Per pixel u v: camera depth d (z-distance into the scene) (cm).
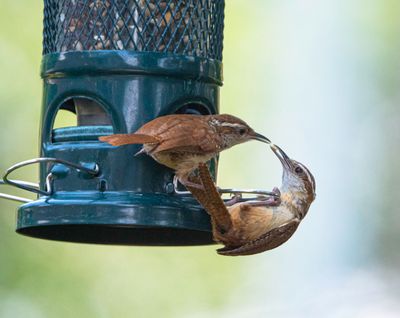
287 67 1725
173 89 1040
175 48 1056
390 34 1809
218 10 1109
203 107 1074
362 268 1661
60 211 1004
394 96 1797
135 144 1021
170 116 980
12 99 1516
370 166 1761
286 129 1723
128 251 1488
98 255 1482
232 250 1064
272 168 1653
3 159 1493
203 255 1526
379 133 1777
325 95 1766
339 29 1791
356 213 1727
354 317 1441
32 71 1531
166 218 1006
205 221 1045
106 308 1462
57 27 1081
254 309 1502
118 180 1021
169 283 1502
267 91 1703
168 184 1028
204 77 1059
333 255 1684
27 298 1434
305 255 1667
